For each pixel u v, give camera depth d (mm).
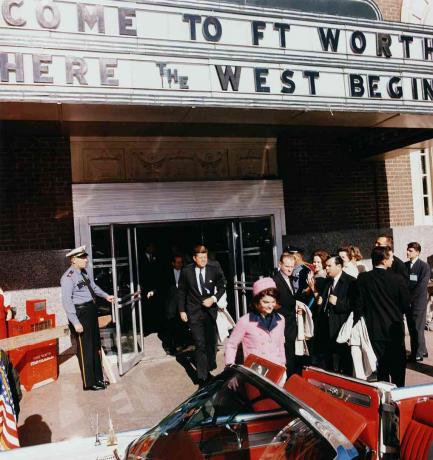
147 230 11492
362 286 4801
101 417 4879
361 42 5660
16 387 3586
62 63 4473
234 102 5086
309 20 5422
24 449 2570
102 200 7512
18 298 6816
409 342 7195
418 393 2643
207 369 5793
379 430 2588
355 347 4863
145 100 4762
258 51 5184
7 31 4305
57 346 6367
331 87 5531
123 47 4672
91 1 4559
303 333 5355
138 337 7266
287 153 8656
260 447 2281
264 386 2428
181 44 4879
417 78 5938
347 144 9039
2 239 7039
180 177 8102
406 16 9250
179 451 2377
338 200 8977
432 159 10000
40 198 7238
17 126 6637
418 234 9297
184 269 5906
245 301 8242
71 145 7508
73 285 5711
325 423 2078
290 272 5152
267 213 8539
